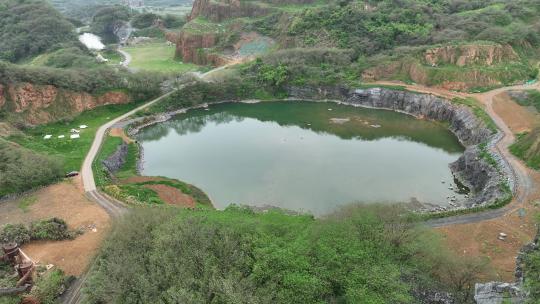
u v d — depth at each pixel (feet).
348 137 353.31
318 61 478.59
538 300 92.58
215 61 557.74
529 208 198.80
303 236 127.54
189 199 245.45
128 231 144.36
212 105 457.68
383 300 103.60
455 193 250.16
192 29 607.37
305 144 338.75
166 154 329.31
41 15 620.08
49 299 137.80
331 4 542.98
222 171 291.17
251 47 558.97
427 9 511.40
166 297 110.73
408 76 441.68
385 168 287.69
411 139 346.74
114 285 118.21
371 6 533.96
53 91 381.40
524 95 352.49
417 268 126.93
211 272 115.65
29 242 184.75
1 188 234.79
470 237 180.65
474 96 377.71
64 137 339.98
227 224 137.39
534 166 238.89
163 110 428.15
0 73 354.95
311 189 258.57
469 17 478.18
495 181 230.68
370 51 476.95
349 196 248.52
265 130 380.17
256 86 474.08
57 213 214.90
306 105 449.06
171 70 515.50
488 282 124.26
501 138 284.82
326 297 108.37
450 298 122.01
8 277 143.13
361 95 437.99
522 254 121.49
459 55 422.41
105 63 540.11
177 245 127.03
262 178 277.23
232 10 635.66
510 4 504.02
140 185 256.32
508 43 435.53
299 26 528.63
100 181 255.09
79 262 168.76
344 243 123.13
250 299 103.45
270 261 115.34
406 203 237.25
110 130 363.35
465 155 279.28
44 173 250.37
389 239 132.05
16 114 355.36
